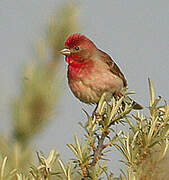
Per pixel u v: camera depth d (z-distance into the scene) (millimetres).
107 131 5953
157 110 5891
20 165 6629
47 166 5160
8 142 7297
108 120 6020
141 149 5586
